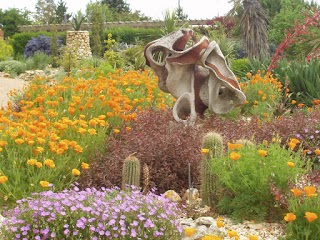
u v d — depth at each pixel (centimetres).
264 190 531
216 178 570
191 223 520
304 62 1354
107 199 484
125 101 846
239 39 2611
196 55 877
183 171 670
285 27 3562
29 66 2620
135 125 824
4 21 5112
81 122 682
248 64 1617
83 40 3102
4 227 452
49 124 691
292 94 1269
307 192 438
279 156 541
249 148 570
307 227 459
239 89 891
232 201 552
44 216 445
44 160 603
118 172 656
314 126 808
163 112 935
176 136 710
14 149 639
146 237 443
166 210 474
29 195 588
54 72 2472
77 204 444
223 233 491
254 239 382
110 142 727
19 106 1145
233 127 858
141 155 672
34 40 3409
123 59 2241
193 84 911
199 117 927
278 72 1416
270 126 824
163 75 938
